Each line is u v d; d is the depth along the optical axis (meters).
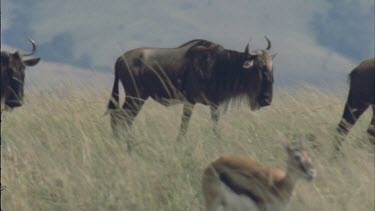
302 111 44.25
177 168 34.16
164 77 52.28
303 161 30.17
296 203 31.50
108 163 35.62
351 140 41.84
